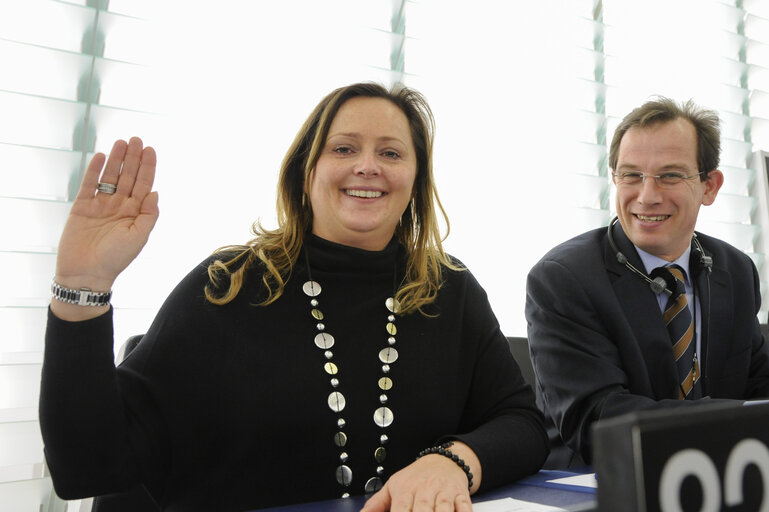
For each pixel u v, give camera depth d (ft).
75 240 2.86
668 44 9.53
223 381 3.46
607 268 5.45
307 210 4.32
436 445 3.48
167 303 3.64
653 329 5.13
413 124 4.45
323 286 3.92
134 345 4.08
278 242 4.05
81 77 5.65
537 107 8.17
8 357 5.07
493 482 3.18
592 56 8.71
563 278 5.29
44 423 2.80
